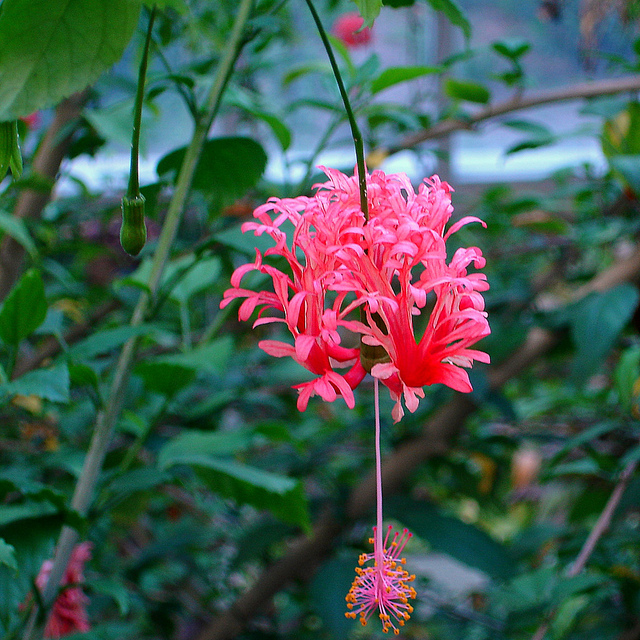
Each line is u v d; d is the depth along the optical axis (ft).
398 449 2.10
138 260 2.39
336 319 0.88
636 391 1.83
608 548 1.80
